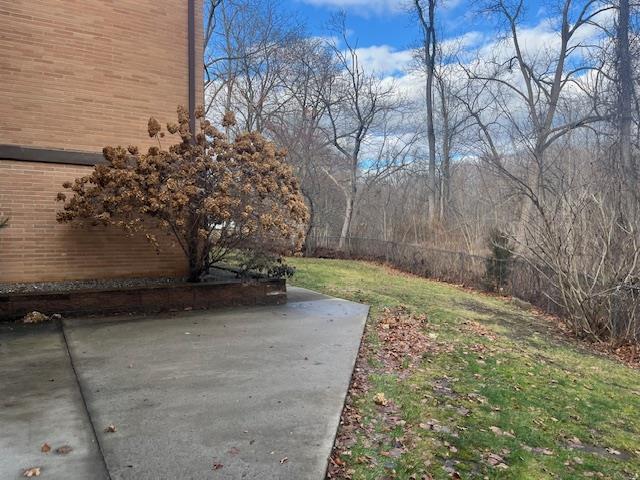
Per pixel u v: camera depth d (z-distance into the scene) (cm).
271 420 390
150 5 862
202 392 445
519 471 355
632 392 596
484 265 1425
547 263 963
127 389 445
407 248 1781
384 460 348
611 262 863
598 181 992
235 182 777
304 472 313
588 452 408
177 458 323
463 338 758
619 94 1361
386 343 680
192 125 903
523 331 883
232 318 755
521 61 2184
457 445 385
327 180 2494
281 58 2328
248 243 835
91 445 336
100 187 729
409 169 2578
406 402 464
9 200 742
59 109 778
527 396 524
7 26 735
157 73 870
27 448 328
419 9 2541
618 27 1427
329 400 438
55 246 781
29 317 671
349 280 1320
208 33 2311
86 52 800
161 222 756
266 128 2330
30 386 444
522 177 1456
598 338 870
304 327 720
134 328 665
